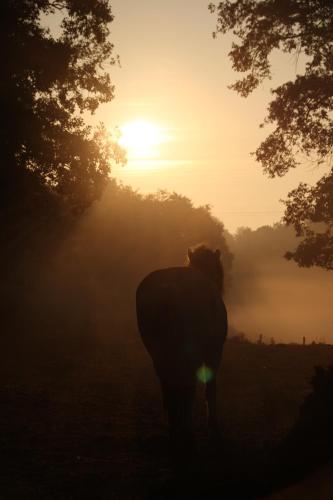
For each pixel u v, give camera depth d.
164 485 6.29
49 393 11.21
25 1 25.39
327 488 5.41
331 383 6.08
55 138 27.17
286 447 5.86
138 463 7.38
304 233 25.39
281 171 24.67
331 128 23.84
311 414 5.92
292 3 22.81
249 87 24.41
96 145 28.50
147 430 8.77
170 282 7.62
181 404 6.89
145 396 11.11
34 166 27.27
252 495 5.81
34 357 16.42
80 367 14.60
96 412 9.82
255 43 23.70
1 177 25.92
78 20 27.45
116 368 14.48
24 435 8.45
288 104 23.69
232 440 8.24
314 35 23.28
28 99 26.00
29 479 6.84
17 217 29.25
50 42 26.25
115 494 6.42
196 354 7.07
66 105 27.75
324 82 23.36
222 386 12.34
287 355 17.09
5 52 24.83
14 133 25.25
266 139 24.72
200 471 6.49
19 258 33.62
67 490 6.54
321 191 24.59
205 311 7.41
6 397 10.77
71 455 7.64
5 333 22.64
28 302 34.44
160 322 7.18
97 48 28.03
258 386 12.16
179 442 6.76
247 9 23.48
